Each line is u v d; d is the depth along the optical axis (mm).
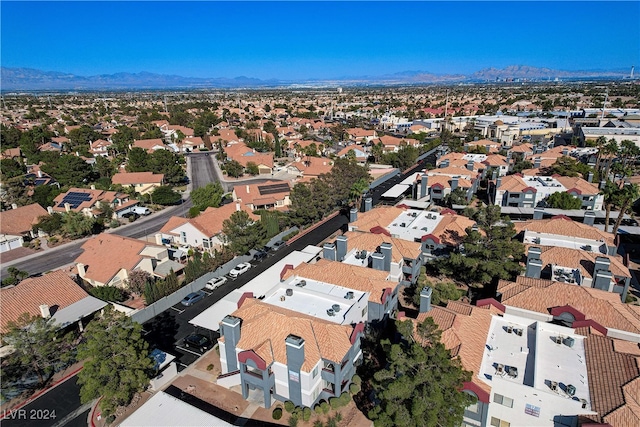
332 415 40625
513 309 46812
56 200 107875
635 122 185750
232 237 73062
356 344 43781
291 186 127000
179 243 84562
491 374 36531
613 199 74375
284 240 84000
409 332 37656
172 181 132000
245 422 39875
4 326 49469
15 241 86750
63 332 53156
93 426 40188
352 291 50188
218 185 113188
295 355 38344
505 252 55438
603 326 43094
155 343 53250
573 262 56031
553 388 34406
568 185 95812
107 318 42406
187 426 35719
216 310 53719
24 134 183875
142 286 63688
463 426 37719
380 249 58406
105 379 39375
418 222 74438
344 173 104562
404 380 32812
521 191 93125
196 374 46906
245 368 41344
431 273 67750
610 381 34562
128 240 72250
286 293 49406
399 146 178625
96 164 140000
